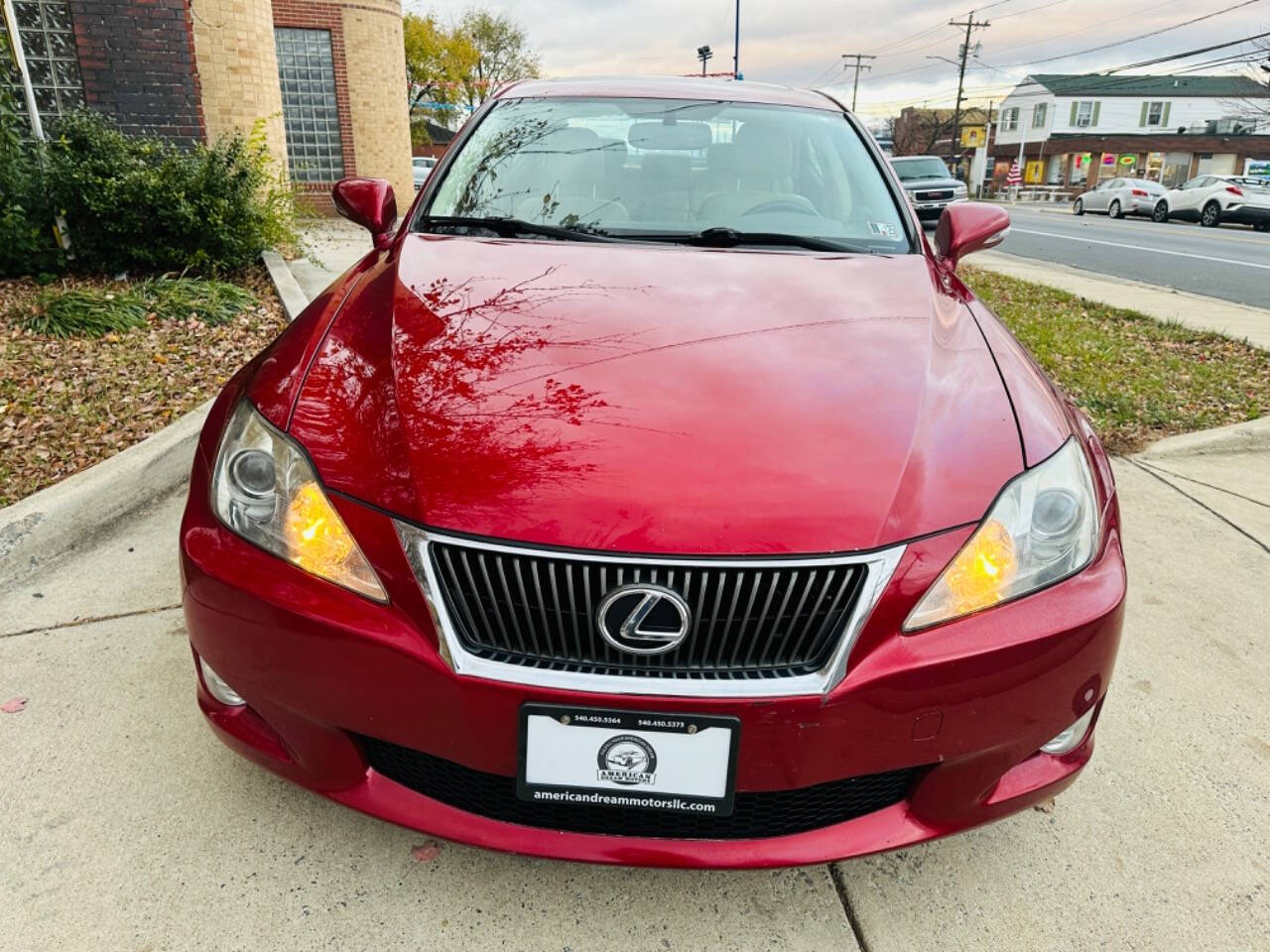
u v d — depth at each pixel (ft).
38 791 6.16
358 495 4.90
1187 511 11.71
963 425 5.32
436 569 4.69
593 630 4.58
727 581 4.53
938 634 4.71
